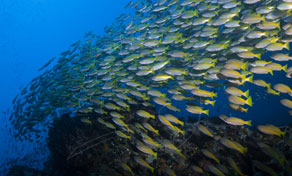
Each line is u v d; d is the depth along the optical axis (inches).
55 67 129.2
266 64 75.3
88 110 101.4
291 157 62.2
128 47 115.8
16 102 123.1
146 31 120.8
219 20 95.2
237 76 73.1
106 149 87.9
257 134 79.5
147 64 110.0
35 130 117.0
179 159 79.3
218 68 82.6
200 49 102.9
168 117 73.3
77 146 91.4
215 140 81.2
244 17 85.0
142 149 69.9
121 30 142.5
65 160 93.4
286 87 66.1
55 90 118.3
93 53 124.8
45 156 137.9
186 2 111.1
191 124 100.6
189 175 72.4
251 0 89.4
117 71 112.1
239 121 64.4
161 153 82.9
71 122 109.7
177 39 103.0
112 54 129.2
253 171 63.7
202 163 74.4
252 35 83.6
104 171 78.3
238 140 79.2
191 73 90.7
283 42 83.2
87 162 84.7
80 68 121.3
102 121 88.4
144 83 107.3
